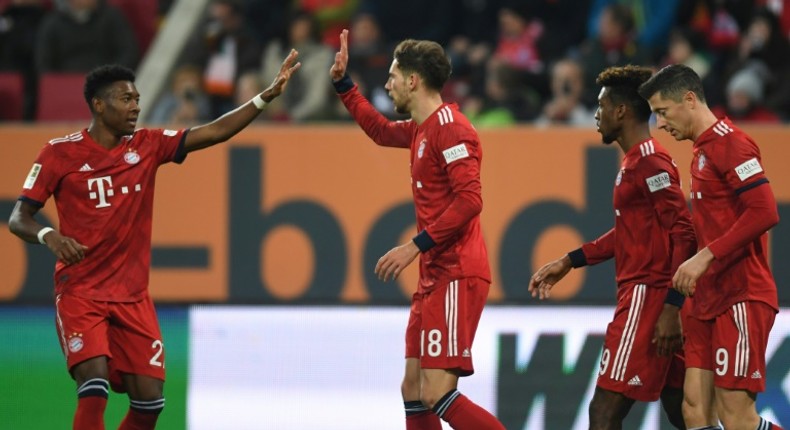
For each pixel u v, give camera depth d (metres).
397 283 27.03
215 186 27.27
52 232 20.33
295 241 27.17
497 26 41.31
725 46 37.53
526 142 26.92
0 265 27.33
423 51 21.05
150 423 21.58
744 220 19.52
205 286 27.19
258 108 21.61
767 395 26.28
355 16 41.31
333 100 35.09
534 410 26.59
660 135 26.83
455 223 20.09
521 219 26.88
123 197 21.14
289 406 26.94
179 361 27.09
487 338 26.78
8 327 27.27
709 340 20.61
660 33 38.34
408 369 21.67
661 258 20.78
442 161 20.61
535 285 22.42
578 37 40.12
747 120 33.81
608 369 21.05
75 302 20.91
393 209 27.09
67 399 27.12
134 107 21.19
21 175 27.41
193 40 39.44
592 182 26.78
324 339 27.02
